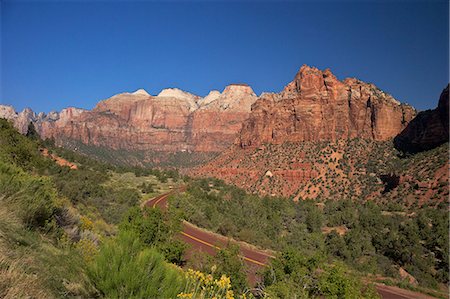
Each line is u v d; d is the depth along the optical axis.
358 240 39.78
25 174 11.40
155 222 17.69
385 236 40.69
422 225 44.31
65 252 7.59
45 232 8.81
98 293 5.68
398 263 36.50
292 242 40.22
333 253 38.50
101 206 32.38
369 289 13.41
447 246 36.31
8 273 4.48
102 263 5.71
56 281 5.35
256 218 49.72
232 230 36.97
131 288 5.42
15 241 6.32
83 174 51.25
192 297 5.30
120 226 17.42
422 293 23.14
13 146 23.58
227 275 13.84
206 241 28.58
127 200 42.62
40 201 8.99
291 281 12.80
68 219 11.42
